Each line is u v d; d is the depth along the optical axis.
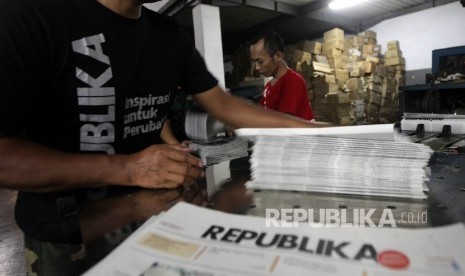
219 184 0.51
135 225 0.37
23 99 0.49
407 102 3.54
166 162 0.51
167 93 0.74
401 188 0.41
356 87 4.30
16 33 0.47
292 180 0.46
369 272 0.24
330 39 4.41
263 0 3.97
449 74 3.68
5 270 1.85
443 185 0.43
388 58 4.93
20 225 0.62
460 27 4.36
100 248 0.32
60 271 0.57
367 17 5.24
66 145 0.61
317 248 0.28
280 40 1.78
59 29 0.53
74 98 0.58
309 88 4.23
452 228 0.29
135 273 0.26
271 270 0.25
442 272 0.24
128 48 0.63
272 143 0.48
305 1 4.17
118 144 0.66
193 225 0.33
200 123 1.08
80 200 0.48
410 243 0.28
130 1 0.60
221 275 0.25
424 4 4.64
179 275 0.25
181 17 4.33
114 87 0.61
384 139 0.46
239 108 0.78
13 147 0.46
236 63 4.96
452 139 1.10
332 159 0.44
